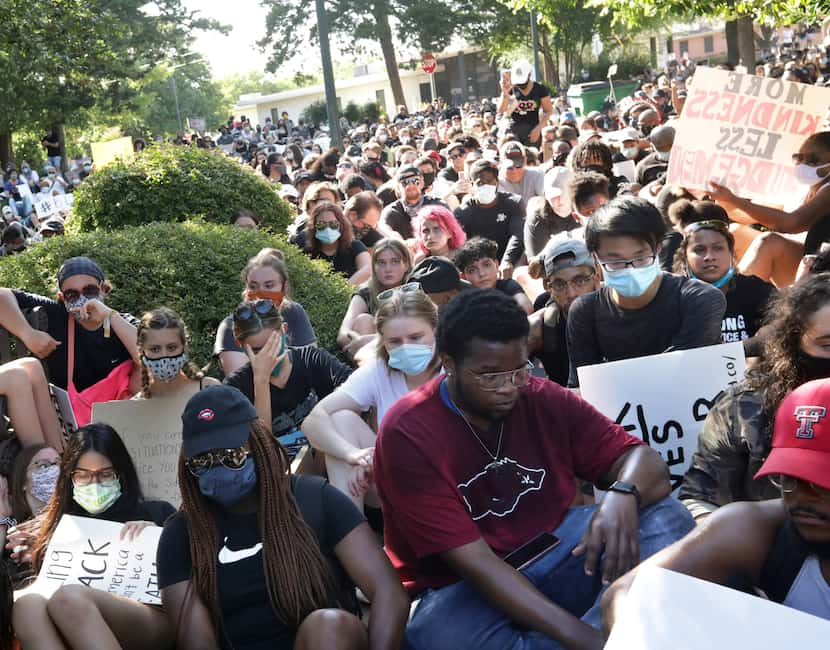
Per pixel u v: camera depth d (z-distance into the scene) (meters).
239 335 5.46
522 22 57.31
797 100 6.94
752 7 15.80
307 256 8.80
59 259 7.72
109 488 4.66
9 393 5.88
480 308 3.59
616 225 4.57
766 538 2.86
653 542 3.70
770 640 2.60
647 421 4.52
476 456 3.79
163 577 3.92
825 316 3.49
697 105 7.18
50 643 3.74
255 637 3.87
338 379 5.61
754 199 7.09
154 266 7.70
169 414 5.45
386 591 3.82
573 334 4.99
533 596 3.51
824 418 2.63
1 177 35.47
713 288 4.75
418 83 82.06
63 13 16.77
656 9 17.11
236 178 10.15
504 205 9.66
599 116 19.06
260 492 3.88
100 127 56.78
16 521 5.57
